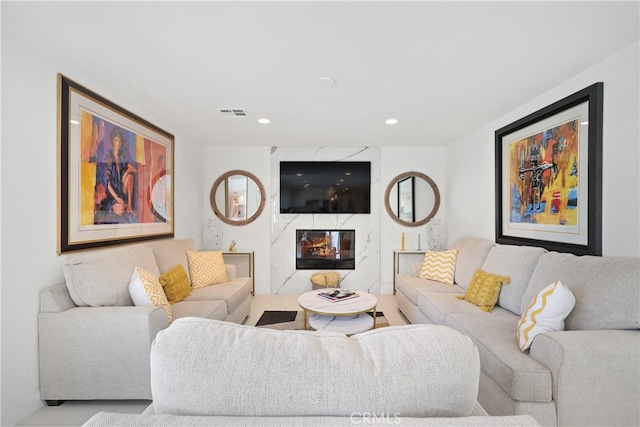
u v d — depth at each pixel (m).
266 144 4.68
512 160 3.10
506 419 0.65
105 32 1.74
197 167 4.55
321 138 4.30
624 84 1.94
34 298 1.92
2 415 1.74
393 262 4.87
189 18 1.61
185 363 0.68
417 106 2.96
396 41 1.83
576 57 2.03
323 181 4.84
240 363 0.68
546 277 2.17
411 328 0.80
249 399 0.66
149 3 1.49
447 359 0.70
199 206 4.62
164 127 3.55
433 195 4.91
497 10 1.55
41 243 1.97
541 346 1.59
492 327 2.14
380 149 4.87
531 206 2.81
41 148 1.97
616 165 1.99
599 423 1.48
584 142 2.22
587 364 1.47
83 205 2.30
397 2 1.49
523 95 2.69
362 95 2.69
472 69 2.20
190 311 2.52
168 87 2.51
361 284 4.89
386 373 0.68
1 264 1.74
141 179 3.06
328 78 2.34
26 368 1.86
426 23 1.66
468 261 3.33
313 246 4.89
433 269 3.67
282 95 2.69
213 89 2.55
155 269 2.75
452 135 4.12
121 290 2.21
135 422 0.62
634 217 1.89
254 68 2.18
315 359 0.69
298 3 1.50
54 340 1.92
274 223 4.88
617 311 1.64
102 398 1.91
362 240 4.89
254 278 4.81
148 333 1.91
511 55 2.00
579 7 1.53
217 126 3.68
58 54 1.99
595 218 2.10
